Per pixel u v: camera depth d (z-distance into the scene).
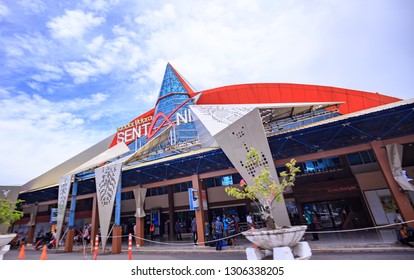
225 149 13.77
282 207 11.73
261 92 30.97
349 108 25.69
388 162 11.66
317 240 13.84
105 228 15.78
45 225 29.81
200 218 15.49
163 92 38.72
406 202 10.76
